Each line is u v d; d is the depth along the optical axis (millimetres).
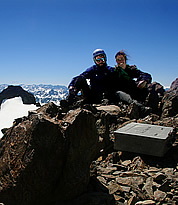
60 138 1299
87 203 1347
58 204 1322
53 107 2148
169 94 3988
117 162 2082
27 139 1223
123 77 3633
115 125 2848
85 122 1426
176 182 1685
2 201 1244
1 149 1355
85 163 1442
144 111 3357
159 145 1984
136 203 1468
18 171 1201
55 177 1287
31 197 1227
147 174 1801
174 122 3043
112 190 1575
